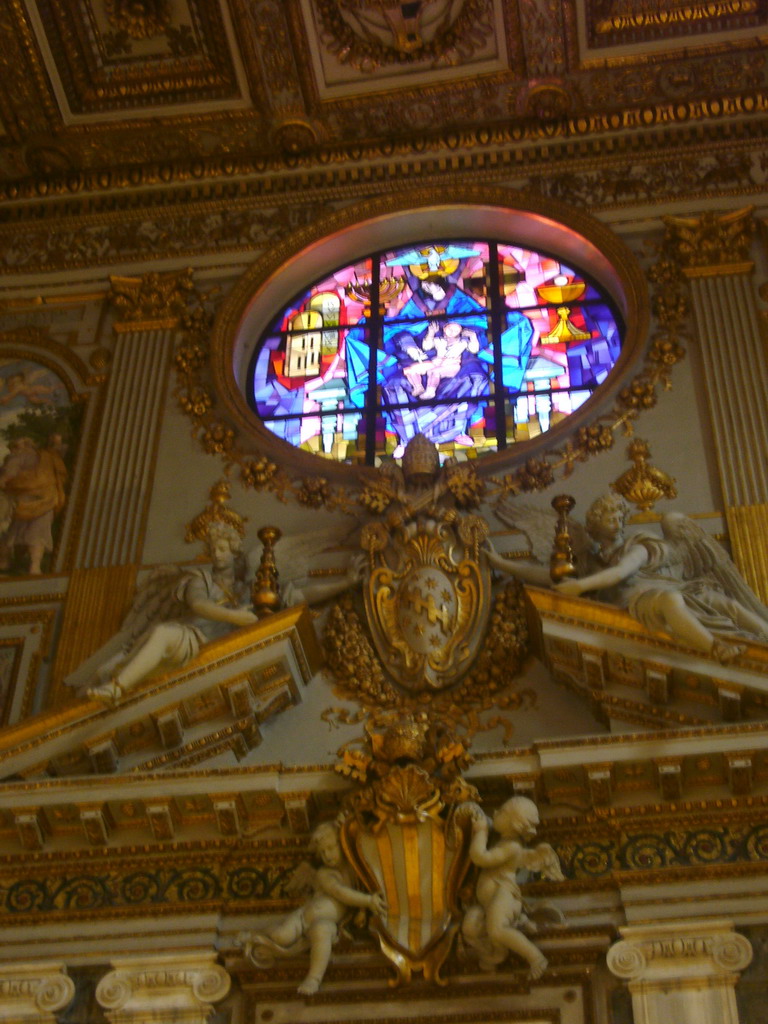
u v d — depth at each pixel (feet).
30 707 33.40
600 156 42.27
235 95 42.65
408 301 41.47
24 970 29.30
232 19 41.11
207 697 31.19
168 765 31.19
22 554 36.29
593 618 30.53
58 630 34.73
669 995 27.50
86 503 37.19
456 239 42.29
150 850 30.48
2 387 40.09
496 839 29.30
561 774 29.50
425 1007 28.25
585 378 39.04
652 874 28.91
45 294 42.14
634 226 40.73
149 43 41.98
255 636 31.32
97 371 40.11
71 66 42.27
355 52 41.78
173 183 43.73
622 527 33.01
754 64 41.81
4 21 41.06
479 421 38.52
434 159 42.96
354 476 36.65
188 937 29.48
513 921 28.02
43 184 44.01
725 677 29.35
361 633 33.40
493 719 31.78
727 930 28.09
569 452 36.17
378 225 42.14
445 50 41.63
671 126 42.39
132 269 42.32
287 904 29.73
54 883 30.53
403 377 39.83
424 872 29.01
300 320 41.60
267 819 30.50
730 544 33.81
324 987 28.63
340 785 29.94
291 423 39.32
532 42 41.34
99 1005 28.89
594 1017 27.66
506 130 42.88
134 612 33.73
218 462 37.50
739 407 36.27
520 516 34.94
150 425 38.58
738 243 39.58
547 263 41.50
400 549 34.09
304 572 34.60
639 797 29.63
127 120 43.16
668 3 40.88
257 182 43.42
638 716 30.42
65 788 30.09
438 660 32.55
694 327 38.19
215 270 41.91
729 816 29.32
